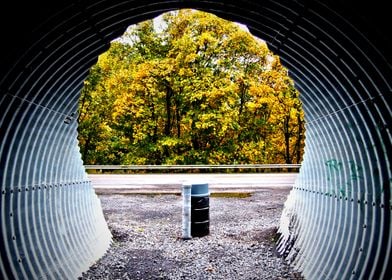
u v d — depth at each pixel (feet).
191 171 102.06
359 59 18.07
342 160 22.63
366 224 18.89
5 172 18.13
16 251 18.42
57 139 25.55
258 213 47.67
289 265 27.04
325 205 25.02
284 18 21.12
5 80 16.92
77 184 29.66
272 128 106.73
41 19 16.56
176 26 103.76
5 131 17.89
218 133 96.78
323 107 25.96
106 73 108.06
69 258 24.07
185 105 99.19
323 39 20.24
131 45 113.91
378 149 18.29
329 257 21.93
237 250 31.30
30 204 21.15
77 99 28.68
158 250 31.53
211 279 24.52
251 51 103.60
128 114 101.76
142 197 60.90
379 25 15.38
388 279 16.28
